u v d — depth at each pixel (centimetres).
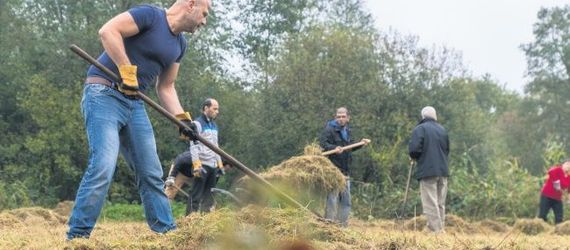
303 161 1013
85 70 2950
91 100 527
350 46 2591
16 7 3250
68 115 2652
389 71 2573
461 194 2164
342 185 1027
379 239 539
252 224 439
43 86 2702
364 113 2480
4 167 2702
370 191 2245
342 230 536
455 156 2548
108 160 520
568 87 4816
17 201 2369
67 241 505
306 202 983
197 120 1027
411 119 2550
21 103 2908
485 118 2923
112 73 526
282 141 2561
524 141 4819
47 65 3058
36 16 3259
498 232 1398
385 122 2470
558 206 1563
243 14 3544
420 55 2584
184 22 554
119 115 534
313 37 2688
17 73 3011
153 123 2666
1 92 3059
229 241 345
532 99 4888
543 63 4900
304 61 2575
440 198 1159
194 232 479
